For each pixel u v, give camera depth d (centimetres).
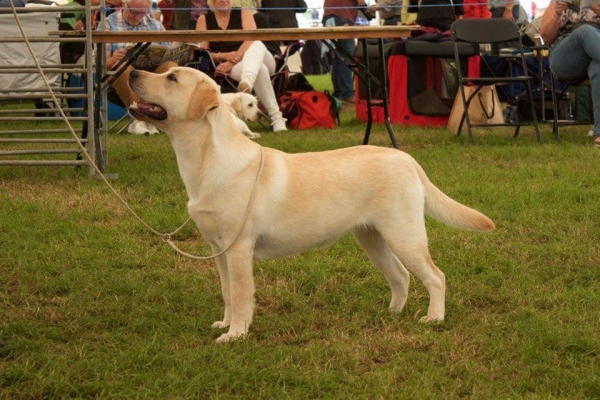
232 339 347
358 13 1367
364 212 370
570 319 370
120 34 671
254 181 351
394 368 316
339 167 367
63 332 361
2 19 1126
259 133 1032
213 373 310
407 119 1088
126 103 895
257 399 293
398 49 1070
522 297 405
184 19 1125
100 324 375
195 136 350
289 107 1088
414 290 427
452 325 371
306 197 359
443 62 1062
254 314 398
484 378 308
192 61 1066
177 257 484
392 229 368
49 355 329
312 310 400
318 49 1667
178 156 358
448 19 1070
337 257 481
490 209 571
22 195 634
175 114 348
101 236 518
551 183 638
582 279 432
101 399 292
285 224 358
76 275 443
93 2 1027
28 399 295
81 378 310
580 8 864
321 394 296
